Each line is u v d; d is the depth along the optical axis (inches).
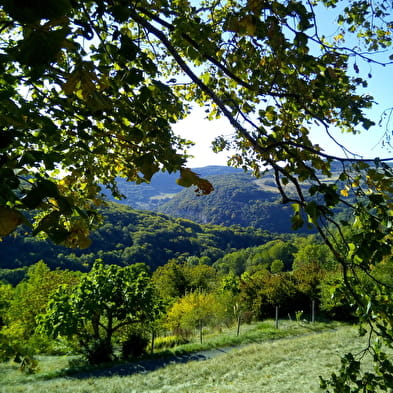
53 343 599.2
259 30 64.5
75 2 44.2
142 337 622.8
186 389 386.9
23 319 751.1
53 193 31.4
